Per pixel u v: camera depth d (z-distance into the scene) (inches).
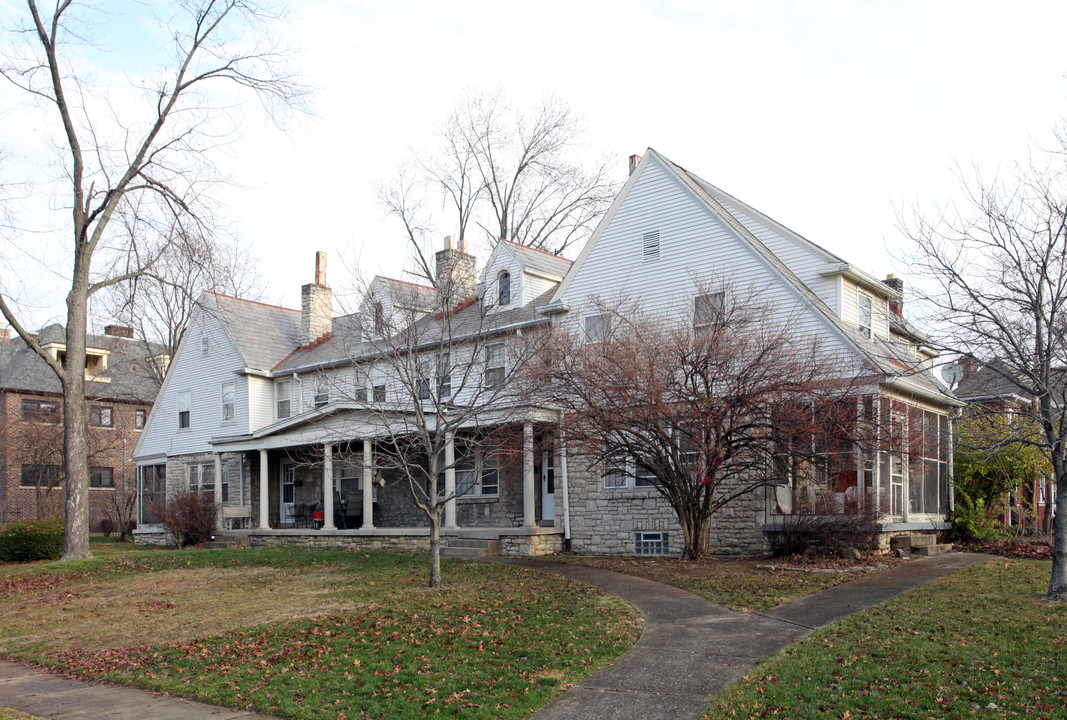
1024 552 695.1
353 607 540.1
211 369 1294.3
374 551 882.8
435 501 617.0
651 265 826.2
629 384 624.1
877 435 626.5
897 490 727.7
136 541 1381.6
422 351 861.8
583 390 657.6
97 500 1745.8
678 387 620.7
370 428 903.1
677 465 661.9
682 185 812.6
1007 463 786.8
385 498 1056.2
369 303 751.1
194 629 503.5
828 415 599.2
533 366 687.1
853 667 354.0
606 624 454.6
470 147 1489.9
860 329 793.6
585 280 869.8
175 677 398.3
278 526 1185.4
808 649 384.8
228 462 1251.2
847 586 533.6
